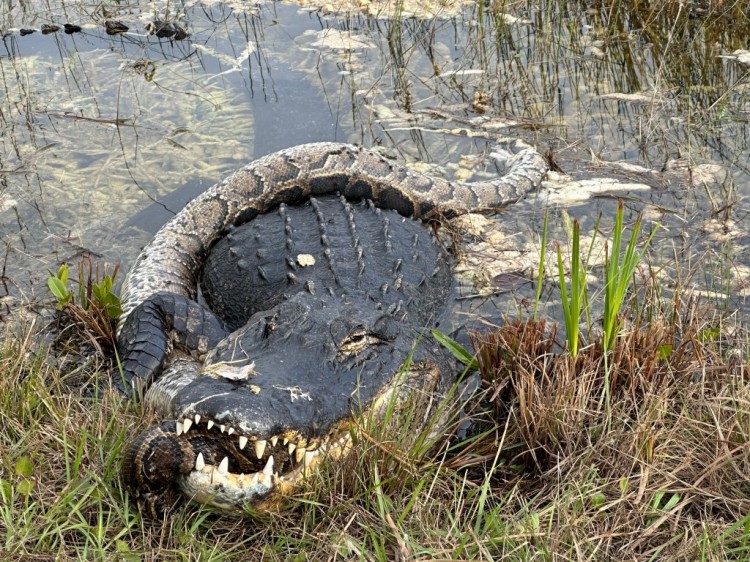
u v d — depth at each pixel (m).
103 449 4.06
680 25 9.73
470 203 7.27
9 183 7.25
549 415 4.30
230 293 5.99
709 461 4.08
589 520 3.75
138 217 6.89
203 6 10.75
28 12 10.33
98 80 9.02
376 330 4.53
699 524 3.84
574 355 4.55
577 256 4.30
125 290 6.00
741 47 9.27
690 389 4.52
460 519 3.91
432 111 8.62
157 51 9.68
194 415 3.63
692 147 7.77
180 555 3.54
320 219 6.25
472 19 10.23
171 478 3.73
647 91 8.70
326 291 5.27
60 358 5.10
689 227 6.71
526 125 8.38
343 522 3.77
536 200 7.34
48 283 5.38
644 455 4.12
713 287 5.92
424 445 4.23
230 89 8.95
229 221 6.77
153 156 7.73
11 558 3.38
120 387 4.97
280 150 7.48
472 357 5.01
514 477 4.28
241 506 3.69
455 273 6.46
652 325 4.75
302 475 3.84
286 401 3.87
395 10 10.36
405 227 6.53
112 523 3.71
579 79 9.09
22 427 4.11
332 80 9.15
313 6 10.77
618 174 7.54
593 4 10.41
